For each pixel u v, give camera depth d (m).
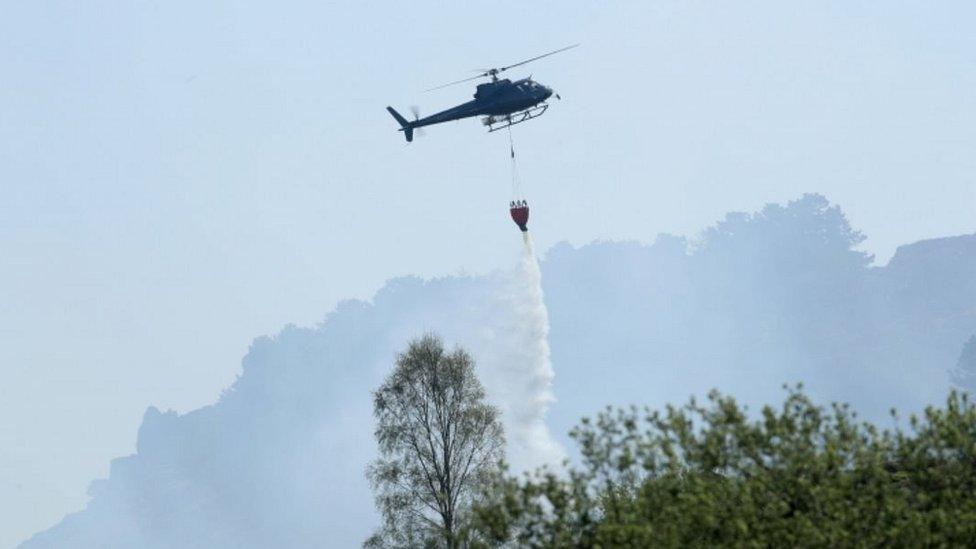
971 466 95.50
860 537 90.12
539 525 95.12
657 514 93.69
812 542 88.38
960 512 90.31
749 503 91.38
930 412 96.75
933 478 94.69
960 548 88.56
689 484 94.31
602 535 91.06
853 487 93.31
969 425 95.81
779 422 97.19
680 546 90.19
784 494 93.81
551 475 96.69
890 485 94.50
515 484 96.38
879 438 96.69
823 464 93.88
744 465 96.81
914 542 88.81
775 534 89.56
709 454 96.75
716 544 91.25
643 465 97.06
